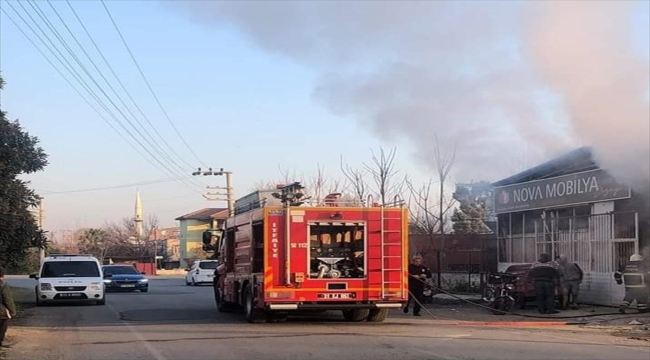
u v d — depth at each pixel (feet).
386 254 47.16
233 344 38.55
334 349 36.47
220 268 61.21
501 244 79.36
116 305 70.74
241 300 53.01
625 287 57.57
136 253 271.28
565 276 59.62
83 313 61.05
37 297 71.20
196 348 37.22
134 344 39.14
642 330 45.80
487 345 37.99
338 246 47.75
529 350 36.22
